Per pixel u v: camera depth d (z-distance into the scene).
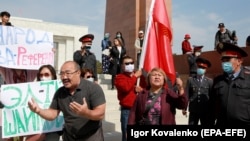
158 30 5.25
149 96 3.56
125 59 4.91
